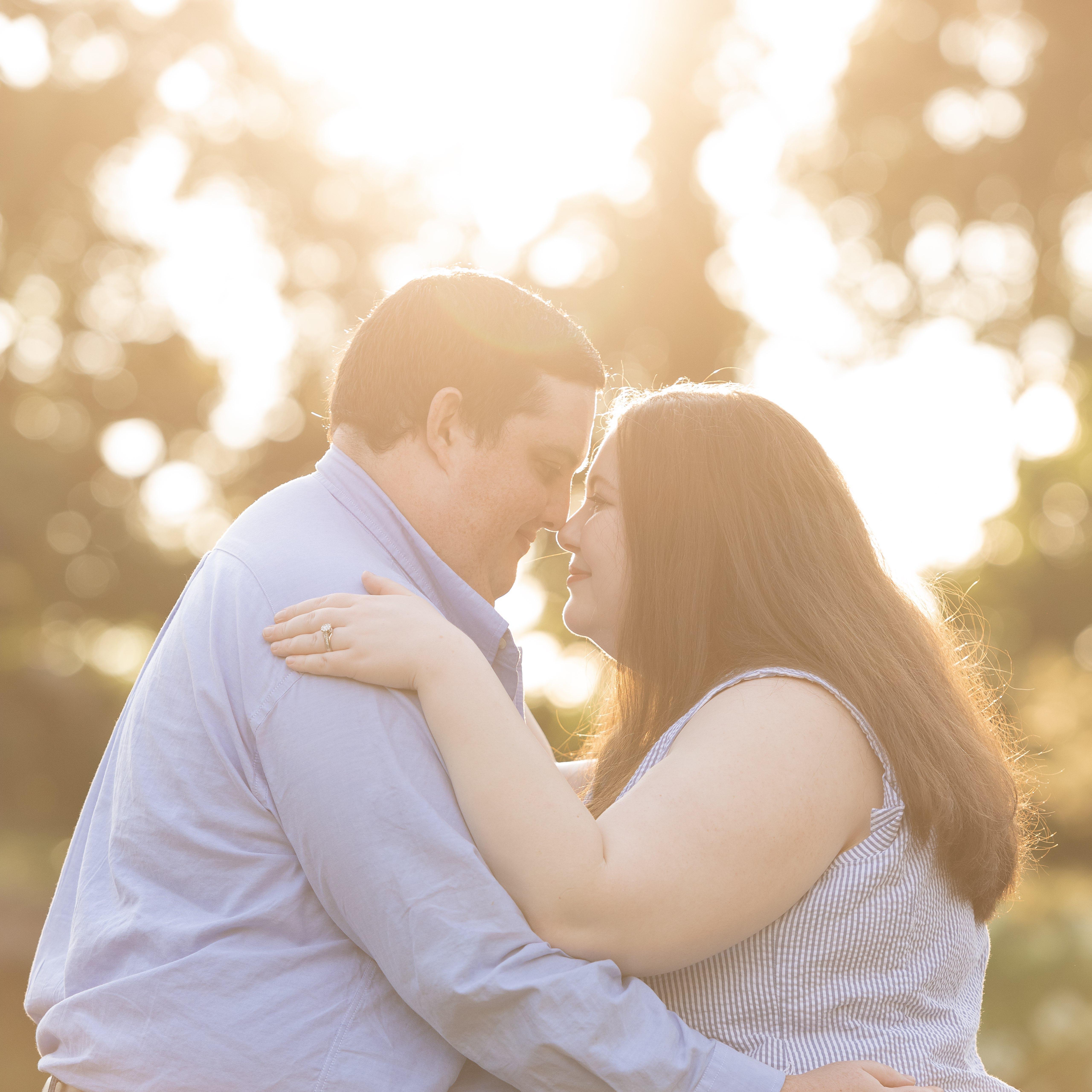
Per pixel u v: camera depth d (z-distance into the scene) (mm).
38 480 16062
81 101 16328
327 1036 1614
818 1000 1663
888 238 17219
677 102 15688
